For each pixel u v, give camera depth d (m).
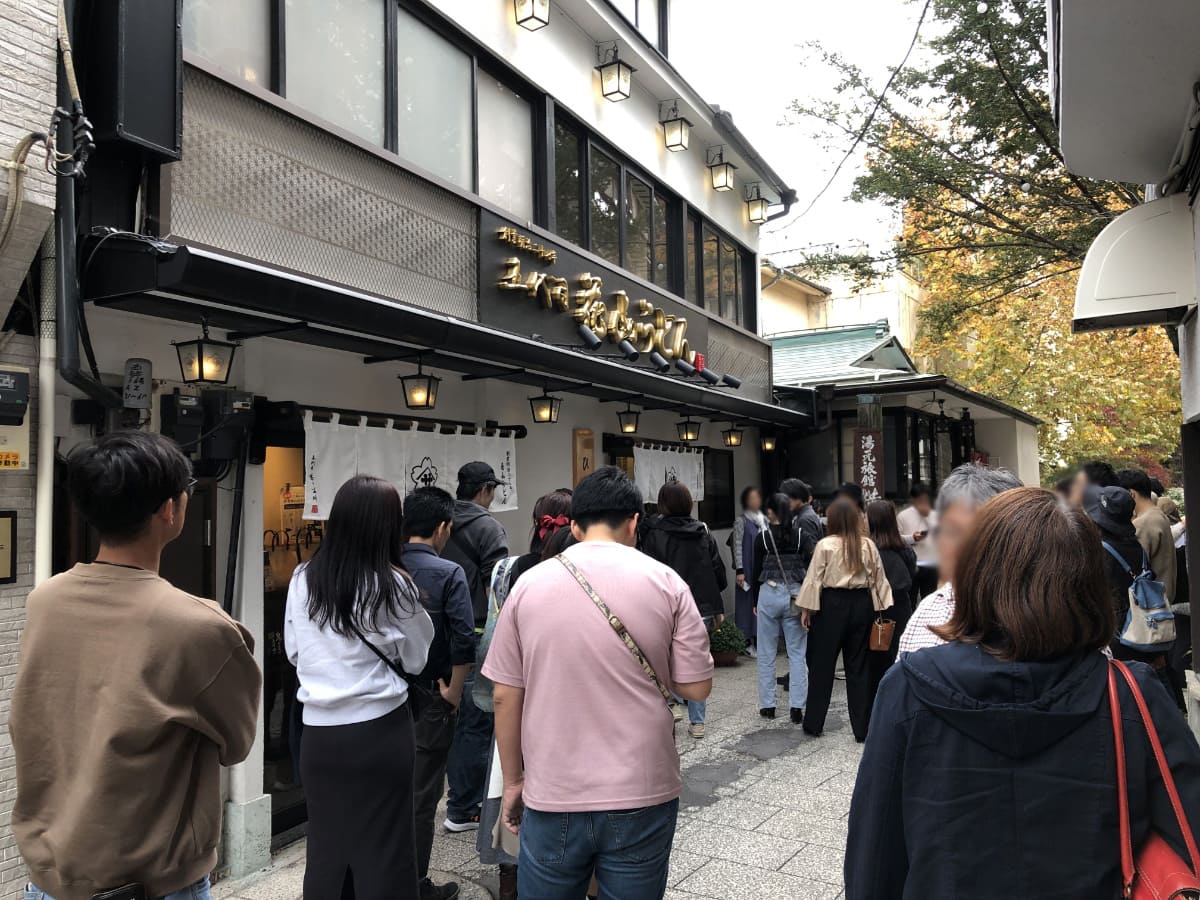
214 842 2.06
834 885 3.98
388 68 5.69
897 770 1.63
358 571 3.01
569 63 7.80
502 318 6.11
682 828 4.69
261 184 4.34
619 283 7.95
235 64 4.67
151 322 4.18
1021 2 8.58
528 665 2.57
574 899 2.50
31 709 1.96
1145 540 5.72
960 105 9.63
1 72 3.09
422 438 5.70
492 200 6.80
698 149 10.55
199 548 4.27
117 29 3.55
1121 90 3.91
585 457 8.12
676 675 2.57
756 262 12.17
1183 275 4.29
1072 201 9.18
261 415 4.54
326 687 2.97
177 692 1.92
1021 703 1.52
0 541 3.31
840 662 9.37
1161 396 17.41
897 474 11.43
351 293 4.02
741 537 9.86
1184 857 1.43
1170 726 1.52
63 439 3.80
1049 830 1.48
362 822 2.95
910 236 11.06
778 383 12.15
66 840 1.85
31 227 3.17
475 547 4.74
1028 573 1.56
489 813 3.76
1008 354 16.58
